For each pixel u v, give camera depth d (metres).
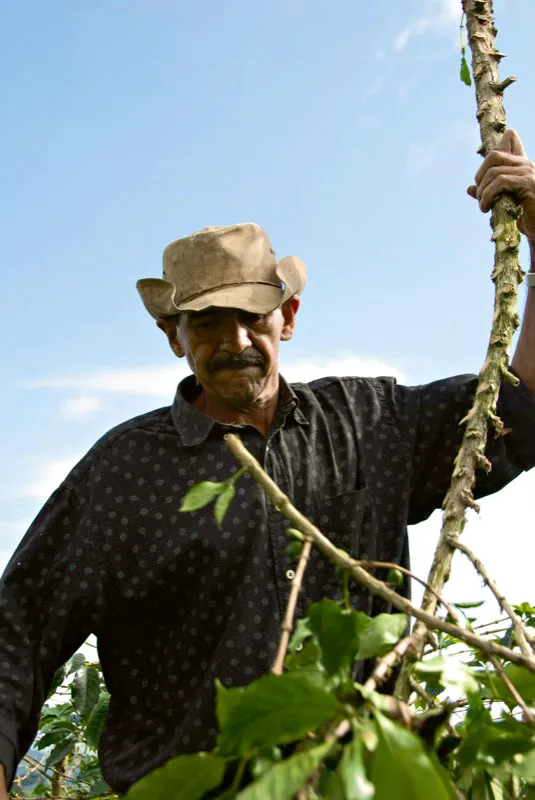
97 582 2.13
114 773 2.10
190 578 2.10
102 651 2.20
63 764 3.40
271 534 2.09
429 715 1.04
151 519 2.15
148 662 2.14
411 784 0.81
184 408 2.25
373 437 2.21
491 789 1.14
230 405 2.19
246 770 1.51
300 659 1.13
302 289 2.26
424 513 2.26
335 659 0.97
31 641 2.12
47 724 3.29
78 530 2.18
